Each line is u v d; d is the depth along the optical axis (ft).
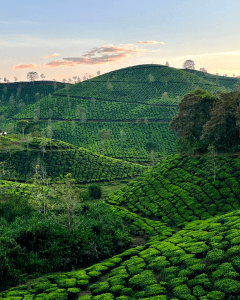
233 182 160.76
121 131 516.32
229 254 82.12
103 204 171.42
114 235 131.23
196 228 121.19
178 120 225.56
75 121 599.57
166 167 220.43
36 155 349.82
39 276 101.40
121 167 345.31
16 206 159.94
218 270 76.43
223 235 97.96
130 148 484.74
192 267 81.51
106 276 95.76
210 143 206.69
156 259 93.15
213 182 168.96
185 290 71.41
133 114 624.18
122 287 80.79
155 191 195.31
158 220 161.89
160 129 549.13
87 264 114.21
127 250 118.62
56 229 121.90
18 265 101.76
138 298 74.28
